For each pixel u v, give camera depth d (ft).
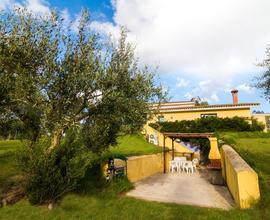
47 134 23.41
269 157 39.09
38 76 21.36
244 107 79.66
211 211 22.40
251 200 21.95
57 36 22.98
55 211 21.42
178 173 53.26
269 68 31.89
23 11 22.35
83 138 26.07
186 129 78.48
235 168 24.47
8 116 23.16
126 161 37.99
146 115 27.73
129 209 22.99
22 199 23.84
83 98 22.86
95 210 22.24
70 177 23.06
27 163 22.33
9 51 20.66
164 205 24.70
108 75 22.82
